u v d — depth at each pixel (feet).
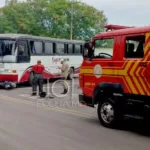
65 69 67.77
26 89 74.38
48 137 31.60
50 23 180.75
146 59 32.37
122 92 34.81
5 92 68.64
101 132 34.30
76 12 184.44
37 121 38.88
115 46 35.53
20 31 175.22
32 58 81.61
